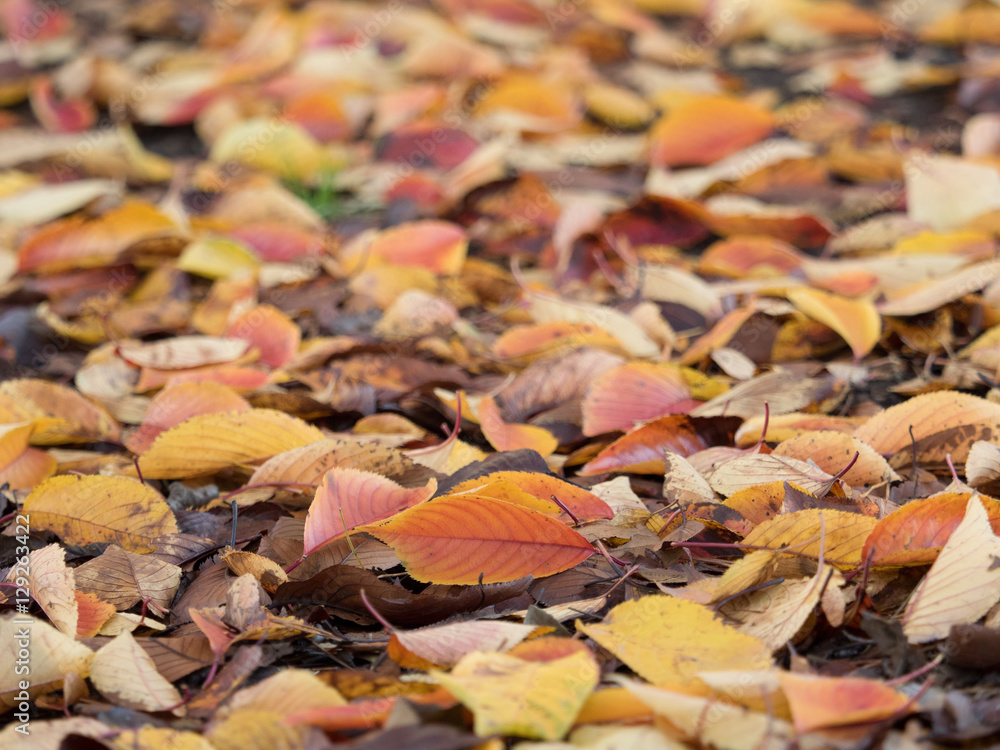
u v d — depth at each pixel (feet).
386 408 5.44
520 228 7.14
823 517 4.63
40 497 4.92
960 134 8.76
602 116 9.97
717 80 10.98
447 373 5.47
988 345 5.45
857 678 4.48
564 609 4.71
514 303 6.15
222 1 14.12
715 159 8.23
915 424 5.04
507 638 4.58
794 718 4.39
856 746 4.41
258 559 4.76
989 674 4.58
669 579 4.75
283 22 11.67
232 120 9.93
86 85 10.80
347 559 4.83
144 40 13.88
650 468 5.10
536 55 11.73
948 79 10.18
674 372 5.26
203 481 5.16
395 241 6.32
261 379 5.46
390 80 10.98
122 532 4.92
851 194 7.61
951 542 4.65
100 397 5.51
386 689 4.53
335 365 5.54
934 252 5.98
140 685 4.56
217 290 5.95
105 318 5.94
